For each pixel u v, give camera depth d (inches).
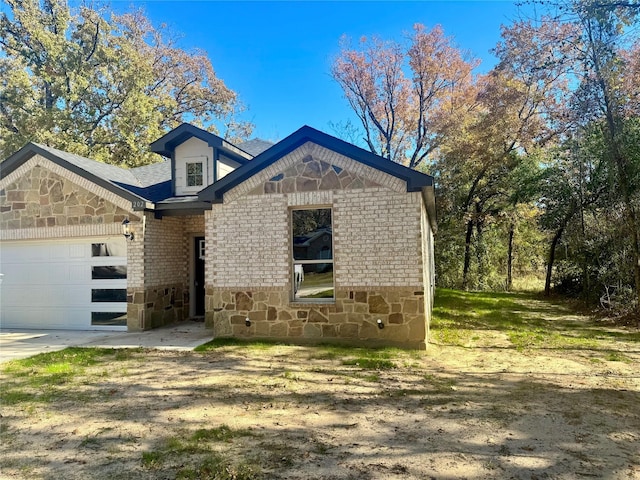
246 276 356.8
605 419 179.3
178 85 1186.6
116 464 141.3
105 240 429.1
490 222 996.6
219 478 130.6
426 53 1030.4
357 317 332.8
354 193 335.3
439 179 992.9
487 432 165.9
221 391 221.1
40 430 171.3
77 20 986.1
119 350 324.8
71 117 857.5
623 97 440.8
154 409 194.7
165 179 521.3
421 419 180.5
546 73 504.1
